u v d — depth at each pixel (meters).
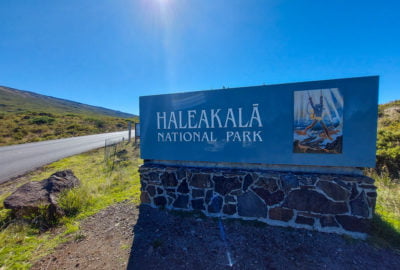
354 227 2.91
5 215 3.67
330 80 3.00
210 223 3.35
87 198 4.38
